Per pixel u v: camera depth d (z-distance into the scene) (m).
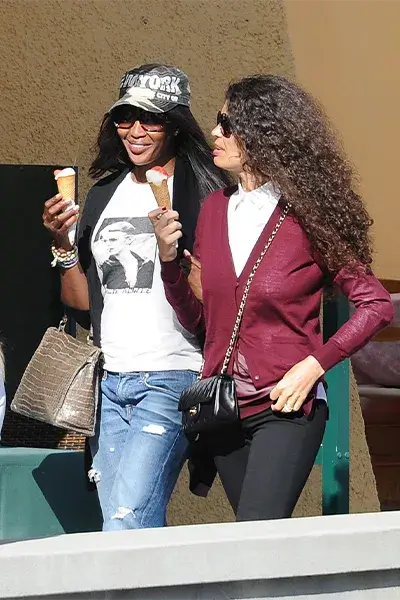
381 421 16.08
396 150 14.25
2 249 11.67
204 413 7.34
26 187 11.75
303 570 5.92
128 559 5.65
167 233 7.75
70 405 8.40
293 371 7.12
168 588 5.75
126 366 8.26
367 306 7.24
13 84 12.66
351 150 13.80
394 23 14.02
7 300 11.66
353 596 6.08
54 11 12.59
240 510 7.15
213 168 8.58
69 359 8.53
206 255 7.52
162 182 7.80
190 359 8.27
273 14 11.89
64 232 8.57
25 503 9.98
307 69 13.00
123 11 12.39
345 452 9.64
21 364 11.53
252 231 7.42
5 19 12.64
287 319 7.29
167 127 8.41
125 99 8.30
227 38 12.03
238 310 7.32
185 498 11.98
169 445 8.16
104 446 8.48
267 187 7.49
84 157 12.39
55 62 12.59
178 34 12.20
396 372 16.59
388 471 15.27
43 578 5.52
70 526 10.13
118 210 8.50
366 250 7.34
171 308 8.21
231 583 5.86
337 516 6.62
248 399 7.32
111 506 8.06
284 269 7.26
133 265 8.28
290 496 7.13
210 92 12.04
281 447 7.16
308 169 7.35
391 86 14.06
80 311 9.05
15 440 10.81
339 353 7.15
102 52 12.44
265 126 7.41
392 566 6.09
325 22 13.28
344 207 7.30
